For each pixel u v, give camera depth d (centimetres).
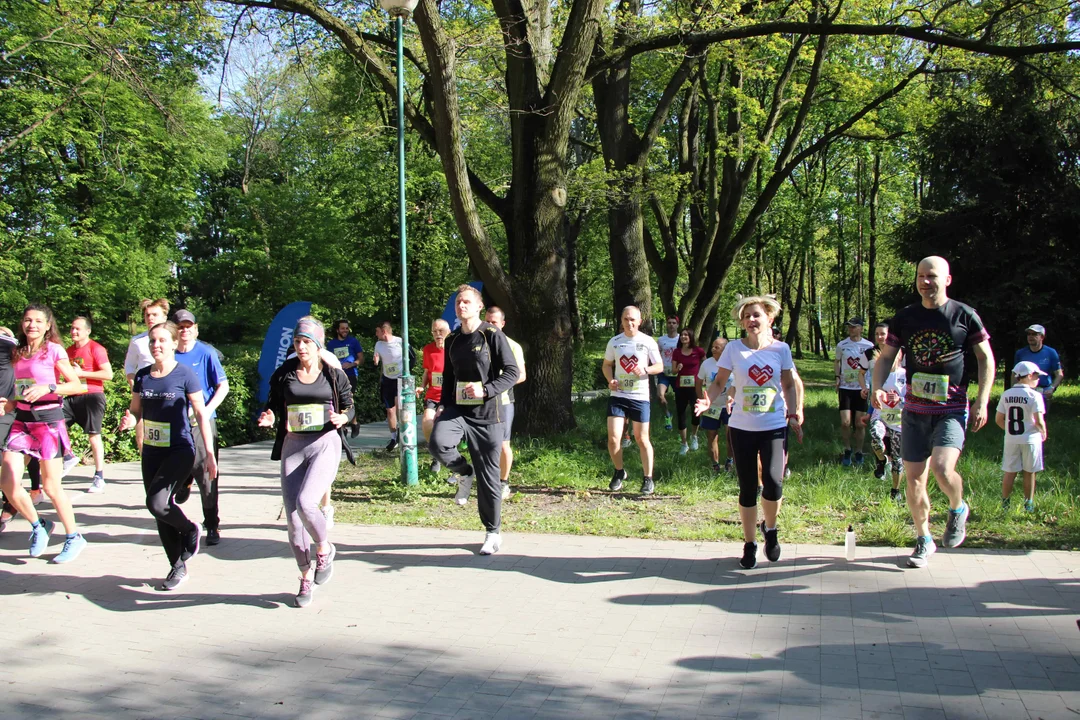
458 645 439
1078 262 1702
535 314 1127
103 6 1146
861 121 1753
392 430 1162
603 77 1537
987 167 1738
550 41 1246
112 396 1080
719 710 356
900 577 539
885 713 349
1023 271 1712
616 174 1438
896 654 412
